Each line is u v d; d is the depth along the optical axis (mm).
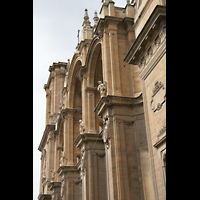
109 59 28016
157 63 18344
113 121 25344
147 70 19547
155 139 17859
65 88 47062
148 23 18516
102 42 29469
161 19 17734
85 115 34906
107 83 26922
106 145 25406
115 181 23469
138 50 20125
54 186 49156
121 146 24391
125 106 25875
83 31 41000
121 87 26984
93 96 35250
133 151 24578
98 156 32250
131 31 28984
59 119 51594
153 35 18844
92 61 35750
